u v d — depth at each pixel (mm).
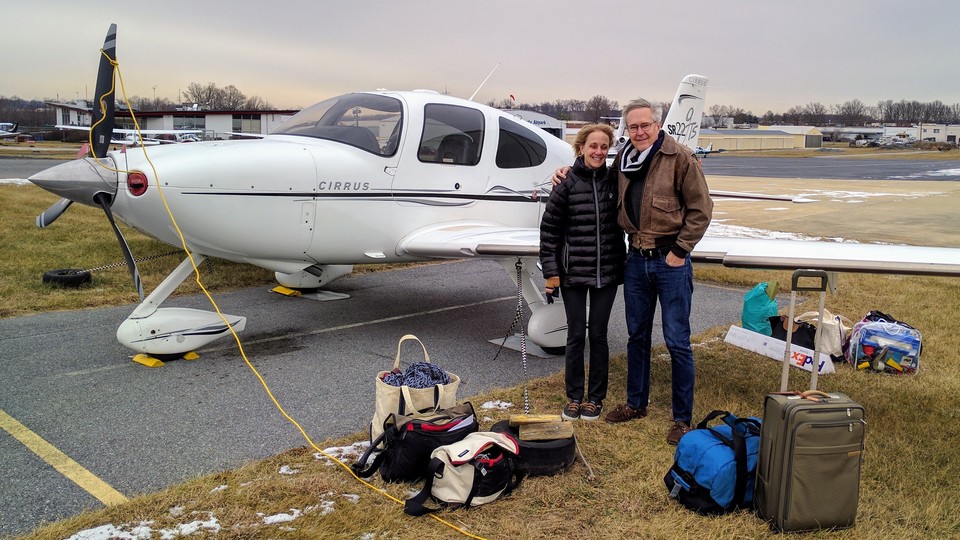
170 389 3969
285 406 3730
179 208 4191
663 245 3199
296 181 4488
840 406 2453
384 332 5344
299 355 4699
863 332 4516
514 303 6449
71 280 6379
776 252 3480
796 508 2461
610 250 3373
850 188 22688
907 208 16625
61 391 3904
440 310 6121
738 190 21422
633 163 3176
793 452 2422
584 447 3197
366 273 7879
